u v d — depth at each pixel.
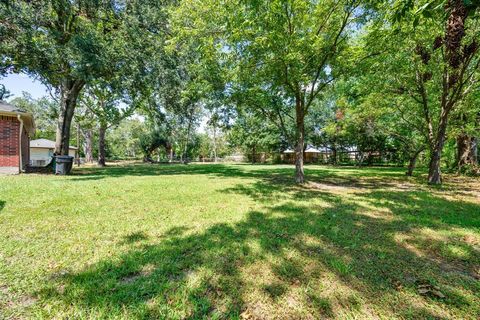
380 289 1.98
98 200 4.95
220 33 6.36
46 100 33.16
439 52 7.54
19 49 7.95
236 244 2.83
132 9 10.23
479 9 2.81
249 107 9.53
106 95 13.98
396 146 20.02
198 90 9.38
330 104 24.97
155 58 10.73
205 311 1.68
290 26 6.15
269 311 1.70
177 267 2.27
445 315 1.68
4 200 4.69
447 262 2.48
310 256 2.56
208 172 13.02
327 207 4.79
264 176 10.95
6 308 1.66
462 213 4.45
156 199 5.25
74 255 2.47
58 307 1.68
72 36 8.81
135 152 46.81
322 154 29.30
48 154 28.42
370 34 6.18
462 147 13.47
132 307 1.69
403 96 10.45
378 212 4.46
